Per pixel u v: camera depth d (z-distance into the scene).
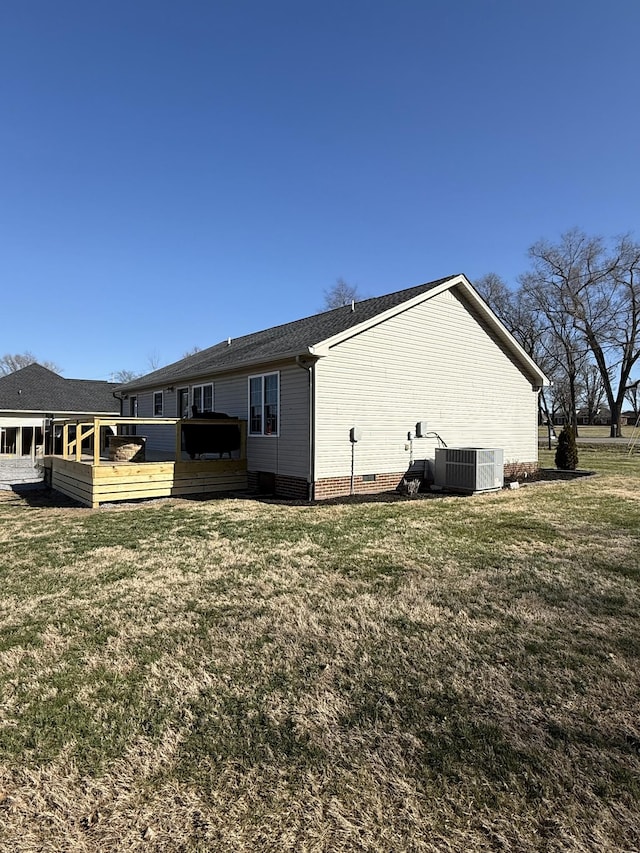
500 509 9.16
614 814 1.96
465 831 1.88
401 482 11.91
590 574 5.16
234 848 1.81
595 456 23.92
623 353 33.38
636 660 3.29
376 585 4.84
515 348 14.48
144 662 3.30
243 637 3.69
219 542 6.63
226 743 2.44
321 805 2.03
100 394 26.27
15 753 2.37
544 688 2.95
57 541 6.81
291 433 11.01
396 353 11.80
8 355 60.34
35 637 3.70
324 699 2.85
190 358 21.59
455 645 3.54
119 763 2.29
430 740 2.46
